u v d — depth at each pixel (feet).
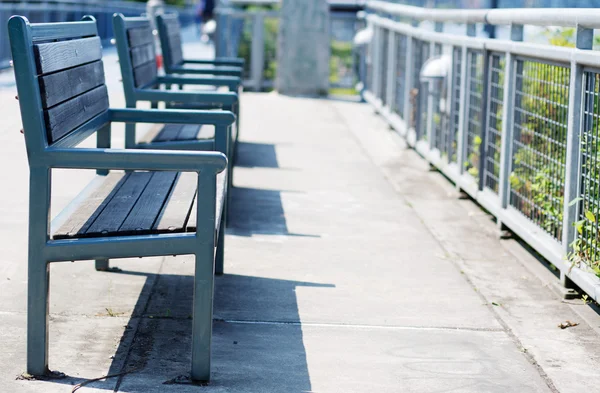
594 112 17.81
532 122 22.17
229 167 23.35
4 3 64.90
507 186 23.85
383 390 13.62
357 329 16.31
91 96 16.75
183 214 14.34
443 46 32.14
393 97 44.06
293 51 59.21
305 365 14.48
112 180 17.54
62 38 15.67
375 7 50.01
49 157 12.91
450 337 16.10
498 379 14.25
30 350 13.38
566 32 25.76
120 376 13.64
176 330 15.76
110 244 13.09
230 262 20.27
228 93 22.56
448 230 24.38
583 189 18.37
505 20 23.63
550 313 17.63
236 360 14.56
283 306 17.42
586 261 18.19
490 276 20.12
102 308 16.72
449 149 30.50
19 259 19.48
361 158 35.40
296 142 38.78
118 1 126.21
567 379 14.37
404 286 19.07
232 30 61.57
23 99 12.80
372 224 24.64
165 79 27.78
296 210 25.81
